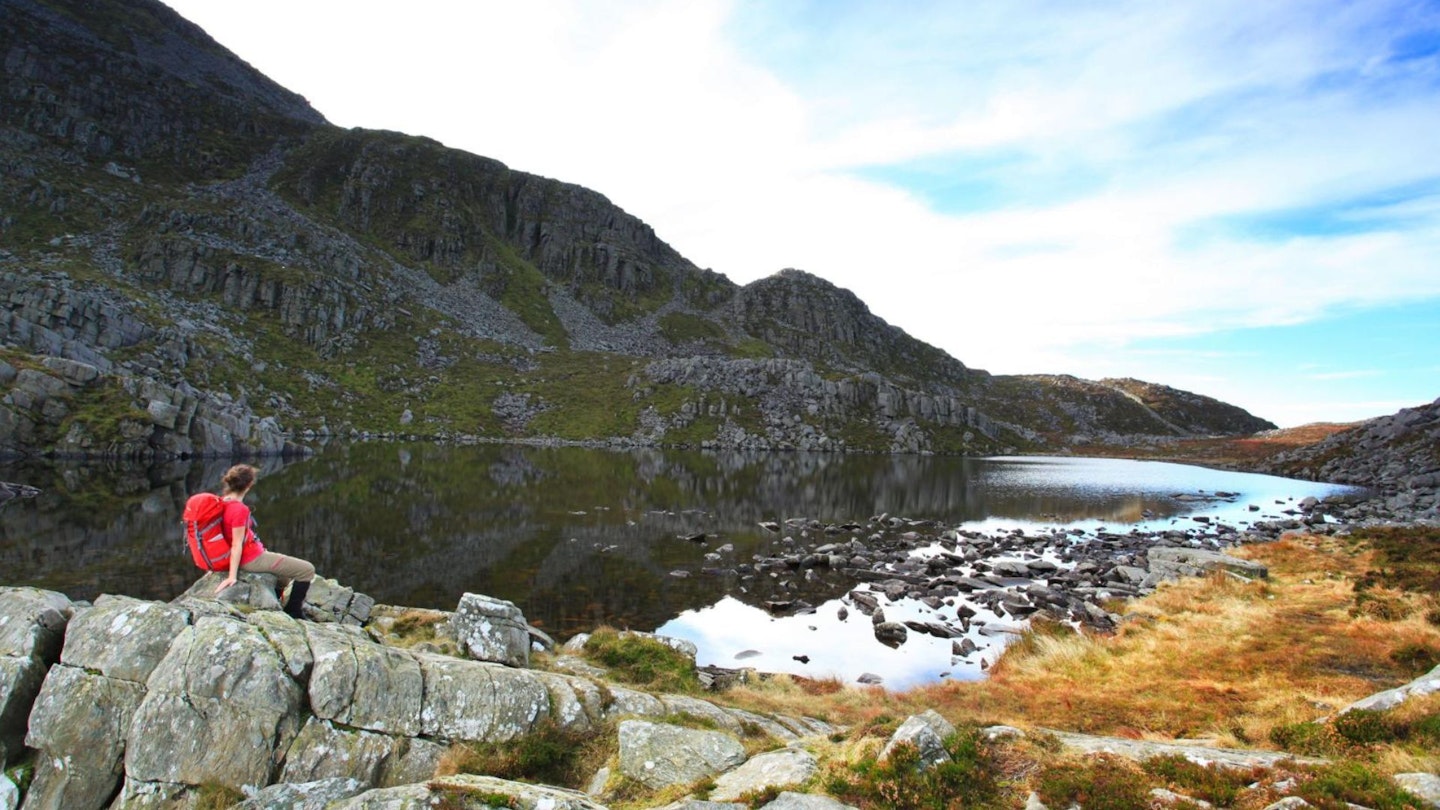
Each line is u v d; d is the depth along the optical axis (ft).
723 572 135.03
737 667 82.69
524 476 279.49
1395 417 412.57
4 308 304.30
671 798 32.83
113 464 236.63
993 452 619.67
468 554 135.64
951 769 31.27
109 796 34.83
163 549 119.24
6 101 647.56
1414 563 106.32
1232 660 69.97
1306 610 87.10
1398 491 298.35
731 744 38.75
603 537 164.04
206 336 435.12
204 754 34.19
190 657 35.68
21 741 35.78
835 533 188.75
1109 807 28.35
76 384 259.80
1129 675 69.36
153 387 275.59
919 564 147.33
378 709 37.17
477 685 40.57
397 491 215.10
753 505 236.63
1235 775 31.42
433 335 615.16
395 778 35.83
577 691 44.47
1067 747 35.70
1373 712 41.24
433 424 485.56
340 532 147.54
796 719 54.03
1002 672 77.92
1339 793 28.48
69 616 40.83
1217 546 174.50
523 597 109.91
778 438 548.72
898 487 314.55
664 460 395.96
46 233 501.56
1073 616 106.83
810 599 117.80
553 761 38.58
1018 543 179.73
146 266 501.56
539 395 567.18
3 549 115.24
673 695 51.98
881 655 89.61
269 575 47.21
